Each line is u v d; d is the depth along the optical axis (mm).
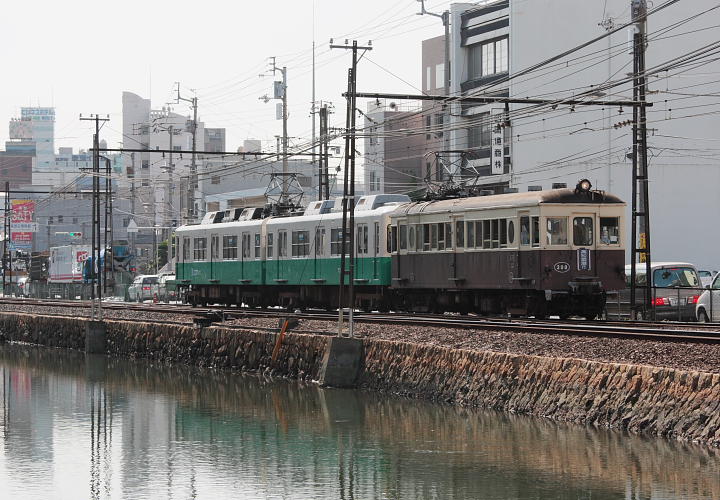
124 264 160250
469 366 52156
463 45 133625
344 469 40344
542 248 64500
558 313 67000
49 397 64562
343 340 61812
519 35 118562
